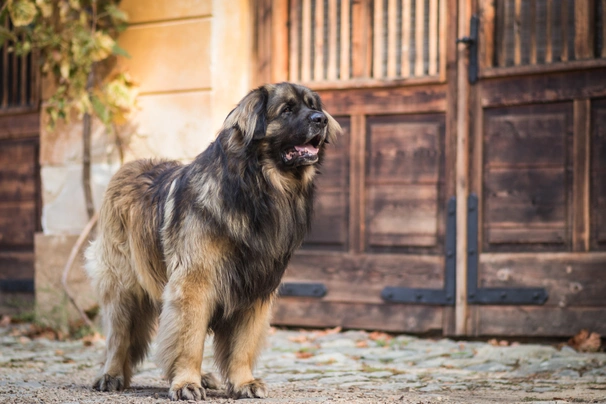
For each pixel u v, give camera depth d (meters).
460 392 4.63
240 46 7.83
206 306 4.29
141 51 7.97
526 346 6.60
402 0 7.40
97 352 6.63
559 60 6.81
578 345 6.54
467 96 7.11
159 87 7.88
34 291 8.98
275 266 4.42
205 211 4.21
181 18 7.78
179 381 4.20
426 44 7.34
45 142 8.55
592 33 6.68
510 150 6.98
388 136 7.47
